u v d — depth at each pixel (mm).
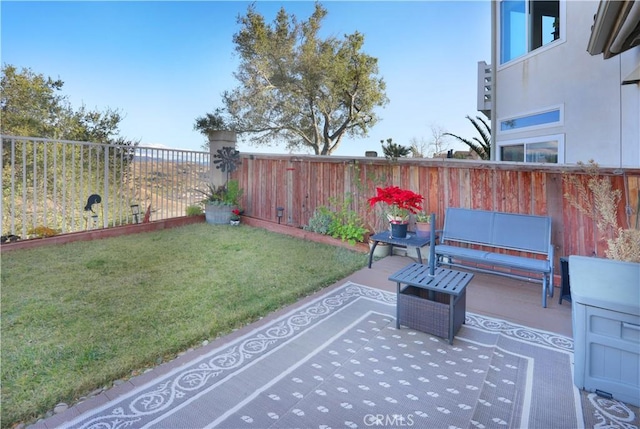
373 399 1873
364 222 5602
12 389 1903
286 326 2770
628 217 3391
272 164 7035
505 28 6824
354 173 5703
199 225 7250
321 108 11883
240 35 11180
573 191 3764
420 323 2637
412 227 5016
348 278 4055
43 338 2484
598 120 4930
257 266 4406
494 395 1920
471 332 2697
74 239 5562
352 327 2768
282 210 6805
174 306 3088
